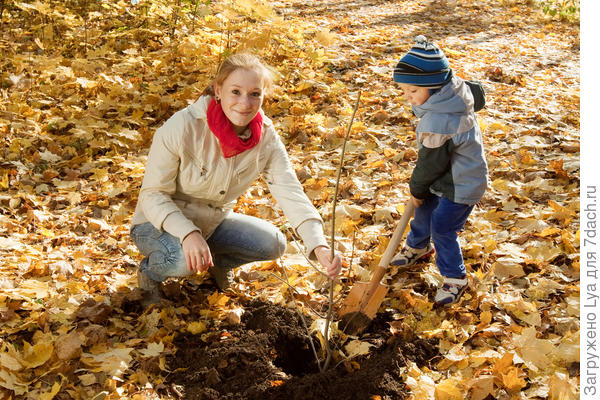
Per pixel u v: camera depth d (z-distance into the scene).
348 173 4.64
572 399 2.49
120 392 2.54
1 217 3.88
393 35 8.37
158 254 2.94
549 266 3.49
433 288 3.36
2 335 2.84
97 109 5.31
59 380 2.61
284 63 6.46
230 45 6.73
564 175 4.43
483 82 6.66
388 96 6.04
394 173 4.56
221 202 2.97
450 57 7.56
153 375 2.69
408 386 2.62
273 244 3.09
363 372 2.67
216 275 3.26
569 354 2.76
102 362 2.69
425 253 3.54
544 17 9.94
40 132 4.95
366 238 3.80
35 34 6.83
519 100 6.04
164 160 2.77
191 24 7.12
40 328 2.91
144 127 5.18
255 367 2.68
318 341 2.91
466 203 2.99
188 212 2.95
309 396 2.54
